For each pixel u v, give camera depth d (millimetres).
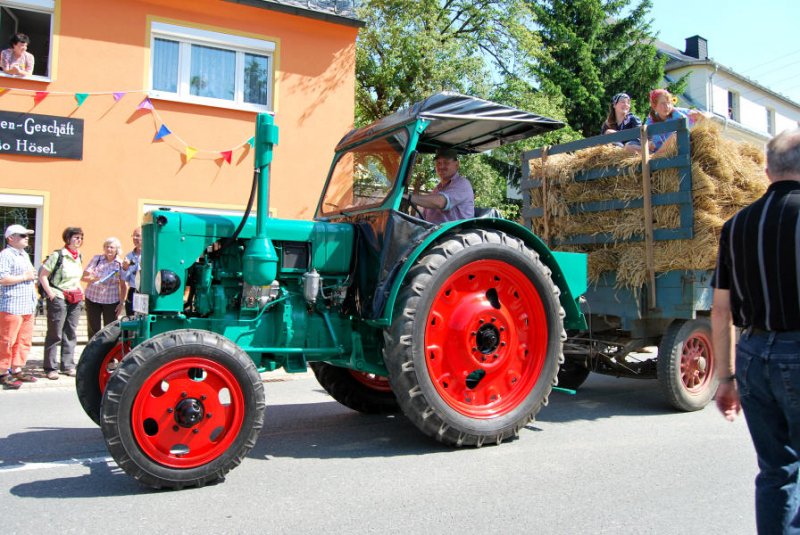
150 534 2836
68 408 5727
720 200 5250
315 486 3506
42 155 9008
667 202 5320
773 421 2340
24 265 6691
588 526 2965
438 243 4422
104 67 9398
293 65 10648
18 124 8859
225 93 10336
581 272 5180
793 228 2242
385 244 4312
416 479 3635
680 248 5305
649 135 5418
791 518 2307
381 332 4539
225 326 4129
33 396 6305
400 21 13422
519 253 4527
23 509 3133
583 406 5824
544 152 6383
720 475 3734
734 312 2469
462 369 4359
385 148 4762
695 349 5652
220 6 10070
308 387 6871
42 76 9242
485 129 5133
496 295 4641
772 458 2363
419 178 5414
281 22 10539
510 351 4570
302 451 4266
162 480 3334
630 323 5656
